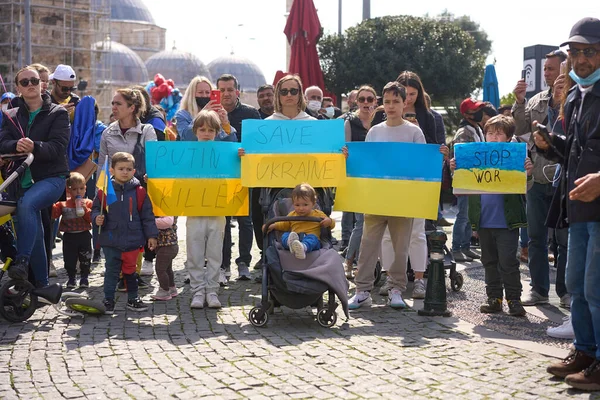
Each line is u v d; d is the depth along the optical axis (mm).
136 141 9062
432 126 8844
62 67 9906
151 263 9867
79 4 60938
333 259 7285
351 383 5492
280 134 8148
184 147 8180
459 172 7598
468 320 7535
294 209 7652
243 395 5246
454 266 8852
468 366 5918
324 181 8078
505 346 6523
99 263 10961
